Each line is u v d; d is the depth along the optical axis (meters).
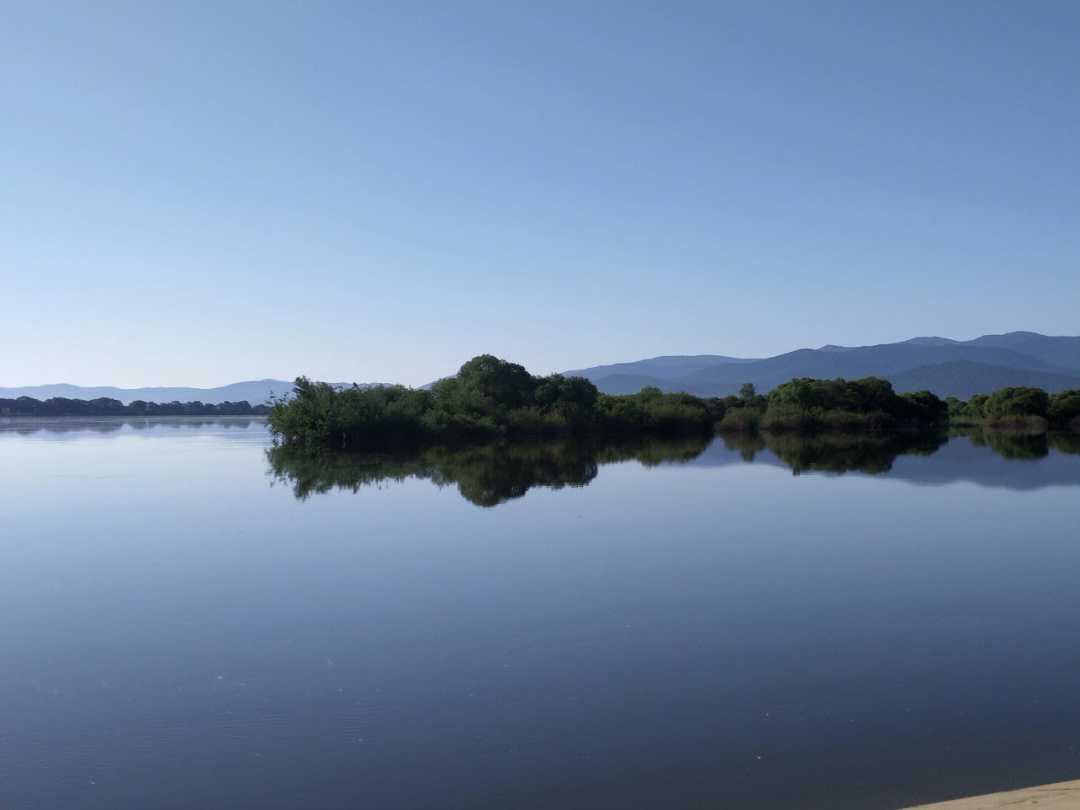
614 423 111.12
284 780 10.95
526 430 101.81
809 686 14.27
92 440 97.38
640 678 14.76
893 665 15.40
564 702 13.60
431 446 81.75
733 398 161.88
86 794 10.63
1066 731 12.15
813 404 126.69
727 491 43.09
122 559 25.12
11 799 10.51
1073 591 21.22
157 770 11.27
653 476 51.03
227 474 51.47
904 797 10.16
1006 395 146.38
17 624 18.23
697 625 18.11
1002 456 68.50
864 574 23.20
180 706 13.55
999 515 34.44
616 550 26.62
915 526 31.48
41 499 39.25
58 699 13.89
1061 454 70.69
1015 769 10.88
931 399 136.12
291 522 32.12
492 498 39.78
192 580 22.38
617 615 18.92
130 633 17.58
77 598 20.47
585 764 11.28
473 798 10.41
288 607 19.62
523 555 25.78
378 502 38.16
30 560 24.95
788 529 30.78
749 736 12.12
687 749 11.70
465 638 17.17
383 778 10.98
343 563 24.56
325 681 14.67
